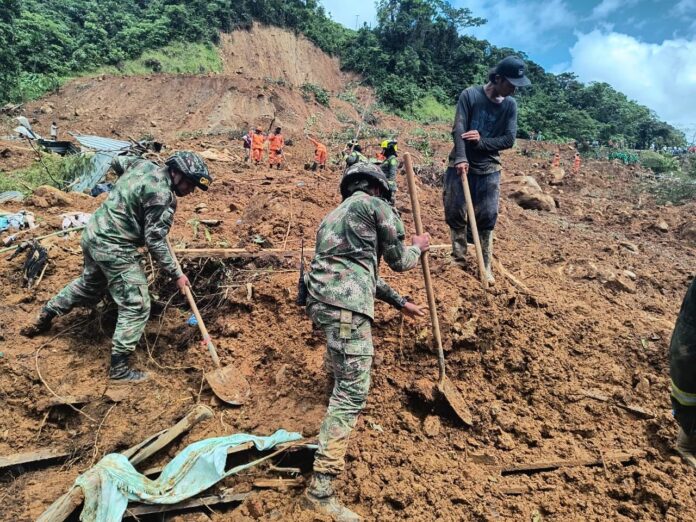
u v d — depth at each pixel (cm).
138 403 356
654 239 1066
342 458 277
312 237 598
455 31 5850
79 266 505
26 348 387
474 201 504
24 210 641
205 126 2894
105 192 828
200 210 725
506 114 479
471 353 406
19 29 3456
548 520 284
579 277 657
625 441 342
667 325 492
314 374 381
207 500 283
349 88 5197
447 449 337
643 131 6309
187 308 463
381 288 319
